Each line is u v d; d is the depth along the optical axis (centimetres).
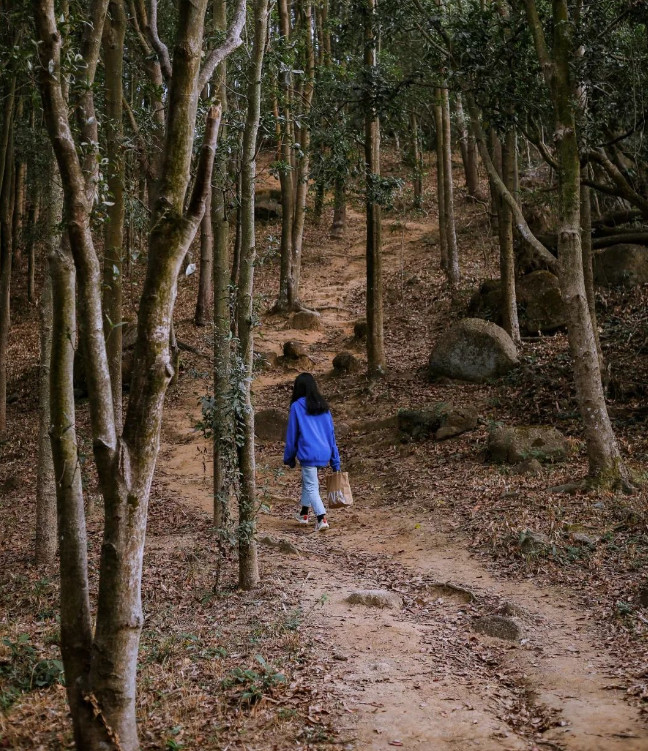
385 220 3391
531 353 1616
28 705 455
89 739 343
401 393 1588
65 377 371
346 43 1512
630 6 1059
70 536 359
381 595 652
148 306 352
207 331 2156
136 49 1102
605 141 1245
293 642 559
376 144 1686
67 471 362
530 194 2025
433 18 1182
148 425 350
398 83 1310
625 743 401
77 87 402
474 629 593
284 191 2308
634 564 679
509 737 421
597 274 1814
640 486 895
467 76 1157
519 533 783
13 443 1639
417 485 1062
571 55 984
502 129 1156
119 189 936
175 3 1758
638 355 1479
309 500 945
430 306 2255
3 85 1623
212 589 711
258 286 2681
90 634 358
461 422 1270
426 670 516
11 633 614
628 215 1880
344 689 481
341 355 1845
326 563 794
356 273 2861
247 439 709
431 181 3950
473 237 2930
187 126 363
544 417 1289
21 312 2839
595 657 529
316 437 948
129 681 346
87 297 353
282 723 433
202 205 363
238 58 887
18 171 2867
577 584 667
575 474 973
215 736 418
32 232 2681
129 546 346
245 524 704
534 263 1855
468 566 750
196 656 546
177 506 1111
